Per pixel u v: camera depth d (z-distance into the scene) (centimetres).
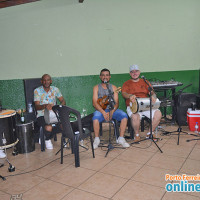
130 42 448
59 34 412
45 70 414
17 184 235
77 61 429
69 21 413
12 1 324
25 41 395
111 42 440
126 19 439
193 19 460
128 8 435
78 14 416
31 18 393
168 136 361
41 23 399
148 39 454
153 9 445
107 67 446
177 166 259
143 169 255
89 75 439
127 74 456
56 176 248
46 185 230
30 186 230
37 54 405
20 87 400
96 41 433
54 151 324
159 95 471
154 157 286
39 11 395
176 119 414
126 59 452
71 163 280
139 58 457
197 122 373
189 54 473
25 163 286
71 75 429
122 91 358
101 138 368
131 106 334
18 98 402
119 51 446
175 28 459
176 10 452
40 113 339
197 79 484
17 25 387
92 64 438
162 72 471
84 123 362
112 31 437
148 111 346
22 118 316
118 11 433
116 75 452
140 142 340
